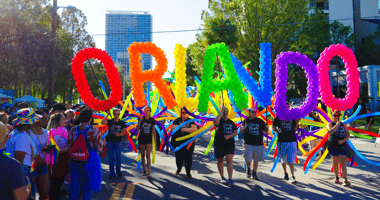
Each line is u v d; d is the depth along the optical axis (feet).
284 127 21.01
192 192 18.26
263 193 17.94
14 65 81.15
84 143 14.21
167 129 27.94
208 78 22.26
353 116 21.30
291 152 20.63
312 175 22.85
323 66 21.63
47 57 76.89
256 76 93.61
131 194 17.88
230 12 96.43
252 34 93.61
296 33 98.17
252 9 92.99
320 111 23.26
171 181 21.09
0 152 7.31
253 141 21.44
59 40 95.55
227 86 22.25
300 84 112.16
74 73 21.49
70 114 20.97
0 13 76.89
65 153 15.81
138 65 23.07
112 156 22.02
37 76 84.53
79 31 127.85
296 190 18.57
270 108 24.91
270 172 24.03
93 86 146.20
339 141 19.57
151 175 23.02
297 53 21.67
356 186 19.44
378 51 142.72
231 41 89.51
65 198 17.29
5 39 80.94
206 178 22.00
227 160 19.86
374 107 91.66
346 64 22.12
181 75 23.31
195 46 97.50
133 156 32.68
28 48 77.56
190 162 22.04
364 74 97.19
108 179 21.81
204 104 22.31
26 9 83.76
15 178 7.13
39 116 13.02
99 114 26.89
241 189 18.89
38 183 13.80
